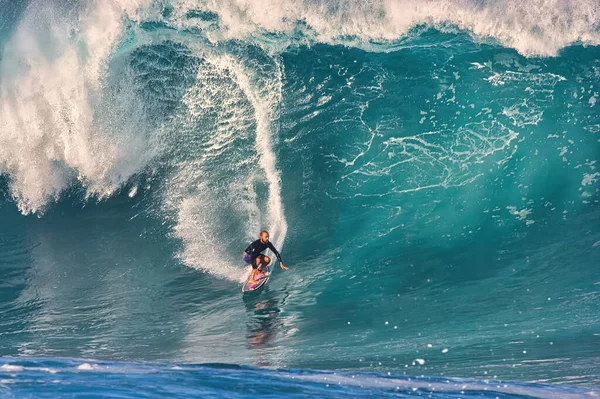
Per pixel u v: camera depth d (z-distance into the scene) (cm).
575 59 5847
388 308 4100
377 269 4691
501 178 5256
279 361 3186
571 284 4125
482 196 5175
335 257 4897
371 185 5412
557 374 2598
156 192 5884
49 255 5353
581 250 4553
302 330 3844
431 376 2627
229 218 5419
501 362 2877
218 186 5731
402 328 3712
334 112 5803
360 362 3064
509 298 4028
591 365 2714
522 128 5481
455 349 3194
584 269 4316
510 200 5112
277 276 4772
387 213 5200
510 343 3212
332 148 5659
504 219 4975
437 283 4419
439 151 5472
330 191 5441
